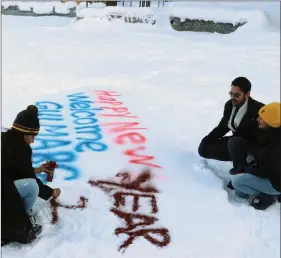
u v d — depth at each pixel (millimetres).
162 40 11234
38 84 6676
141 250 2910
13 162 2770
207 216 3342
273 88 7027
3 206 2686
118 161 4172
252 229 3203
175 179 3893
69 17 13859
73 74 7410
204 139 4102
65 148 4367
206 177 3969
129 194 3592
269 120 3174
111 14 12938
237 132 3773
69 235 2979
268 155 3246
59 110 5496
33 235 2840
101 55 9203
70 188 3592
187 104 6094
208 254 2920
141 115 5520
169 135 4965
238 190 3586
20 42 10070
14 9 13961
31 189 2854
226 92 6762
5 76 6902
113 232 3068
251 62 8969
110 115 5434
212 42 11164
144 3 14805
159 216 3305
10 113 5305
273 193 3365
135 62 8664
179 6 13836
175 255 2891
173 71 8023
